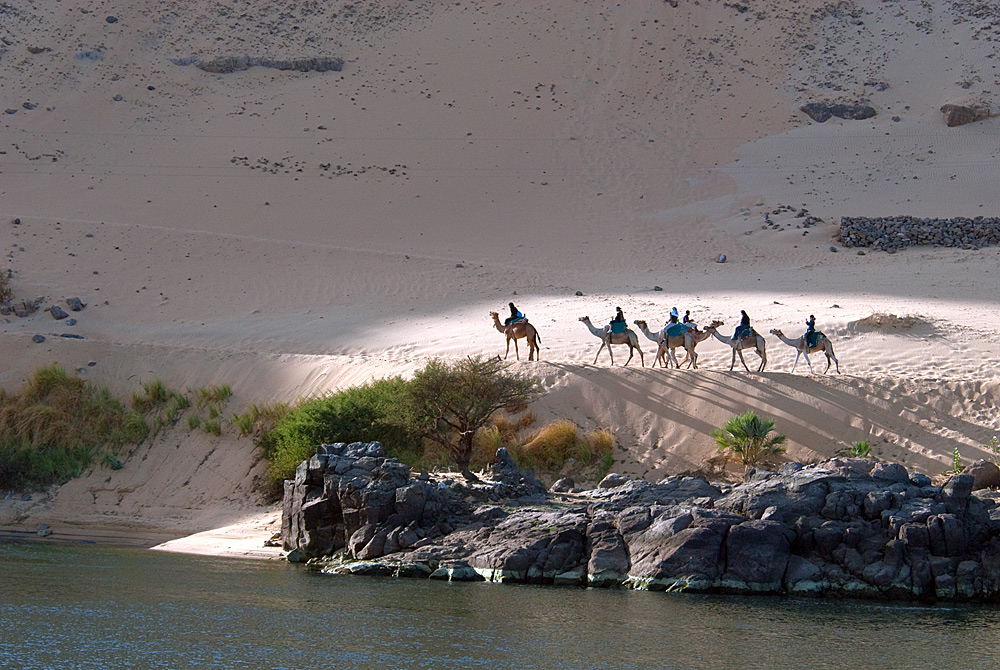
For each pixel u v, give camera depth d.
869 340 49.44
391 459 33.50
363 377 48.44
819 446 38.91
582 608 26.03
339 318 62.38
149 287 70.75
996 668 21.56
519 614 25.48
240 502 42.72
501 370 41.91
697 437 39.97
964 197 89.44
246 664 21.72
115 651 22.56
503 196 92.81
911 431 39.12
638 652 22.52
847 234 77.81
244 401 49.38
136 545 38.00
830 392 41.09
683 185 96.19
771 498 28.97
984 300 59.12
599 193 94.38
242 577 30.56
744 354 48.59
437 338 55.00
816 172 97.56
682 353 49.38
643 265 75.19
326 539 33.47
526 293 66.31
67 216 84.19
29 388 50.19
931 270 68.19
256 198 90.06
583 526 30.00
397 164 98.88
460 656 22.28
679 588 27.80
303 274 72.50
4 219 81.88
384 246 80.12
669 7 134.38
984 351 47.69
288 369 51.09
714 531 28.14
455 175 96.81
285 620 25.06
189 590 28.52
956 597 27.00
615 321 44.94
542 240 82.44
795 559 27.98
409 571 30.42
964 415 39.56
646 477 38.62
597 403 42.44
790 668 21.47
